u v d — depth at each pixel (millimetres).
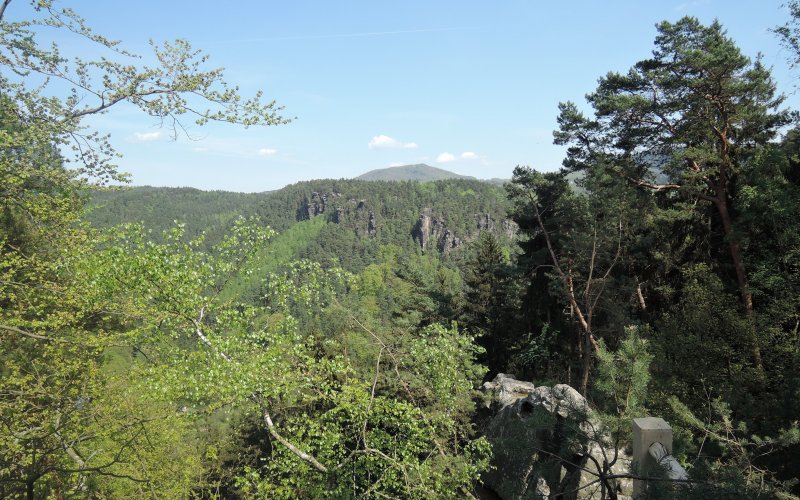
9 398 10164
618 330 20750
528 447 5949
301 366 10297
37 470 8555
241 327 9734
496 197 196125
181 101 8367
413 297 31109
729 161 18844
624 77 21359
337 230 188250
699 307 14820
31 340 11594
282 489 9484
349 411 9797
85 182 9391
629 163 22469
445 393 11398
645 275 24141
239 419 18656
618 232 21922
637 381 7090
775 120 18797
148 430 11789
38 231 10250
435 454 10664
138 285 9344
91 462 11953
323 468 9492
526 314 29250
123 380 11227
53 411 9820
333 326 17641
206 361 9289
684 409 9164
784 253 15055
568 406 6176
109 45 8141
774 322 13953
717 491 4230
